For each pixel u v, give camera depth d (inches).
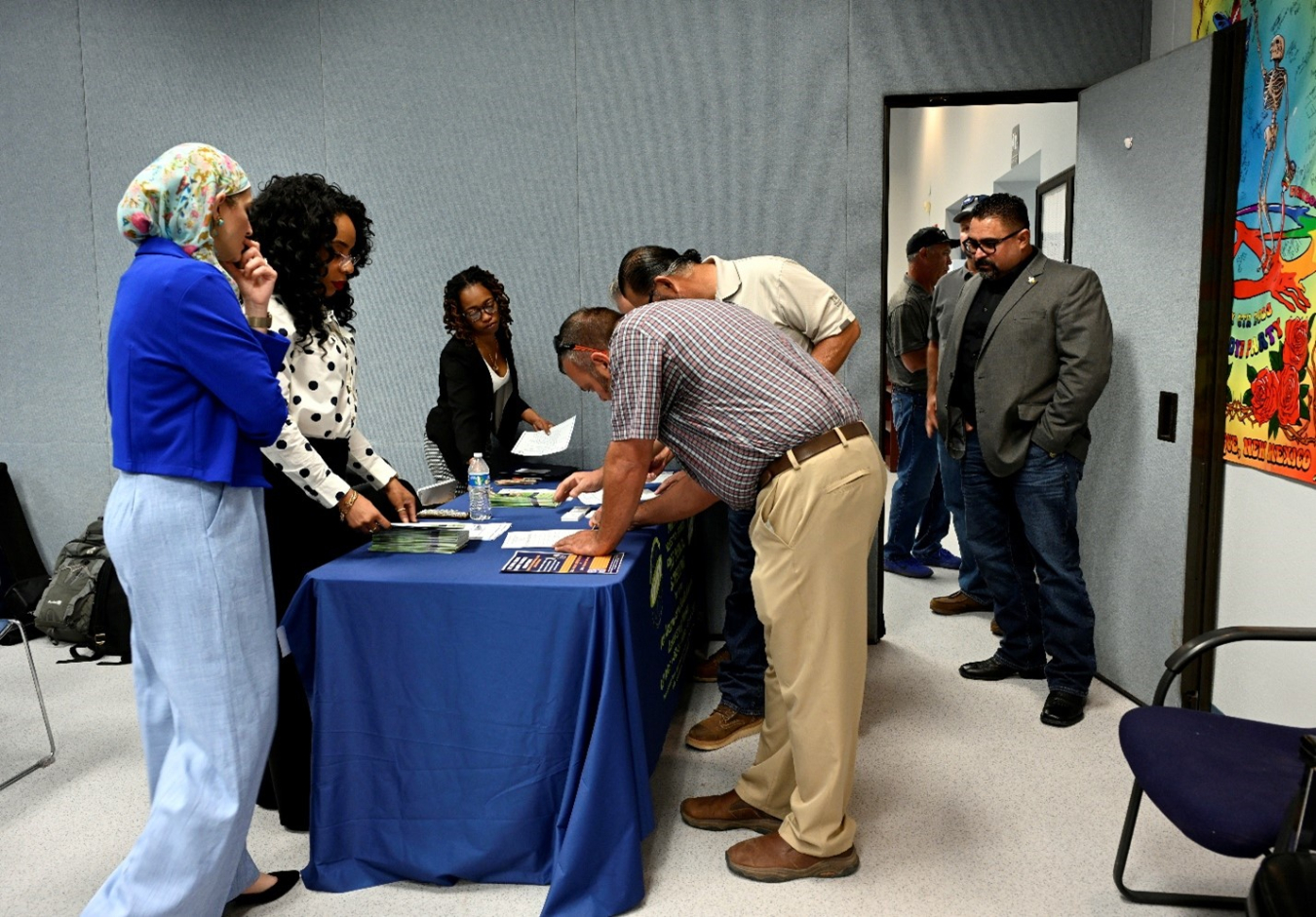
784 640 77.6
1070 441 112.5
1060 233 205.8
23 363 158.1
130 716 119.5
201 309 64.2
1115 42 133.2
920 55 136.3
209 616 66.4
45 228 154.6
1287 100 89.8
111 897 66.9
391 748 79.9
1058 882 81.1
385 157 146.9
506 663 76.5
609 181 143.8
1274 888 44.4
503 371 135.9
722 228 142.7
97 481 159.2
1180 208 106.3
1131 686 120.3
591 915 75.8
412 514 97.4
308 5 145.3
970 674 129.2
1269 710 96.5
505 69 143.6
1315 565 87.1
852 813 93.4
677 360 76.5
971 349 121.6
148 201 66.6
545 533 94.2
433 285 148.6
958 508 156.9
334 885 81.8
